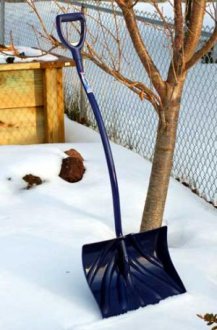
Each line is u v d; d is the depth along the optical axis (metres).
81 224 3.58
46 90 5.07
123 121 6.17
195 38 2.96
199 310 2.70
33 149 4.63
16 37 9.49
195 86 7.06
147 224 3.35
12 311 2.67
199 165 4.92
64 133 5.34
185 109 6.54
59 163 4.37
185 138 5.61
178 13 2.96
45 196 4.03
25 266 3.02
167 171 3.29
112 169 2.91
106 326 2.59
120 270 2.84
